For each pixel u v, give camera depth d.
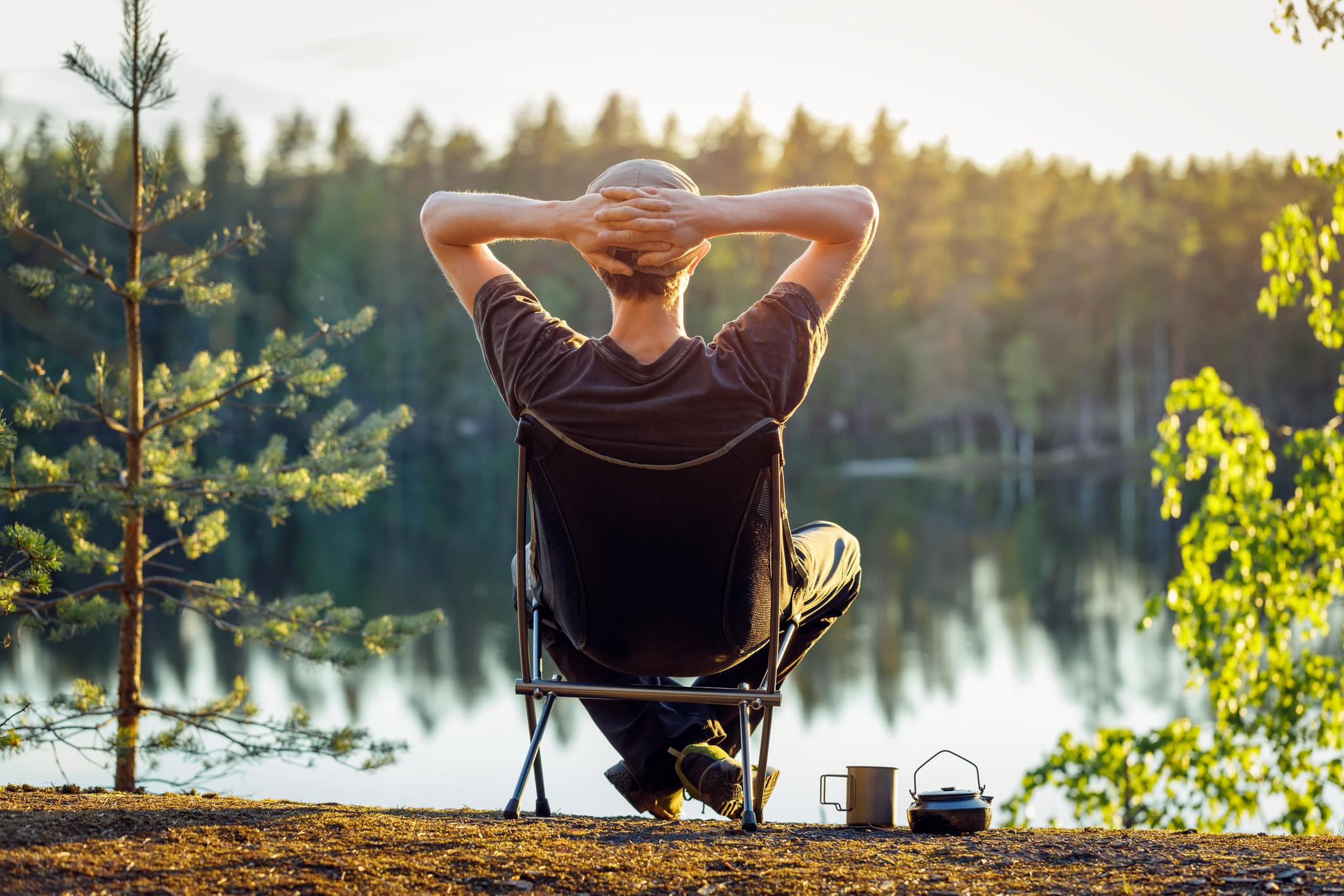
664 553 2.09
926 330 61.25
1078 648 14.06
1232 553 5.11
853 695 11.47
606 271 2.05
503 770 8.16
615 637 2.20
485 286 2.14
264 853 1.87
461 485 47.38
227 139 55.12
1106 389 62.53
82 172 4.52
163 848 1.89
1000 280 63.44
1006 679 12.25
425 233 2.18
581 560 2.12
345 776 7.58
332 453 4.77
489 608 16.80
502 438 59.16
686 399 1.98
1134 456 57.75
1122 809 5.24
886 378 63.69
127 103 4.56
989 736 9.62
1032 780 5.41
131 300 4.56
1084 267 58.19
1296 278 4.95
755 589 2.16
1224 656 5.13
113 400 4.58
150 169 4.63
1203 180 67.25
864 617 16.77
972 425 62.50
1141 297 56.84
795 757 8.81
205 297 4.68
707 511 2.05
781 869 1.85
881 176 66.44
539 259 56.38
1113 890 1.75
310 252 53.91
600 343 2.04
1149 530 30.09
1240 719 5.15
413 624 4.75
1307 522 5.07
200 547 4.71
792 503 38.22
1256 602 5.11
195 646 12.84
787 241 58.97
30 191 35.28
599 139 66.56
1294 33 4.02
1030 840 2.19
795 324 2.06
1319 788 4.93
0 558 3.15
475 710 10.36
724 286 57.44
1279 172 60.50
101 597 4.48
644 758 2.39
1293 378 55.56
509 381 2.07
